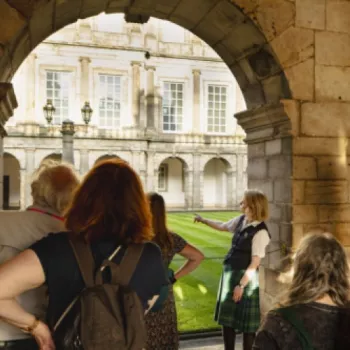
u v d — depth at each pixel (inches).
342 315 61.0
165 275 69.1
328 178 169.6
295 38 164.4
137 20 196.9
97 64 1089.4
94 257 63.7
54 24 173.0
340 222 170.9
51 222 80.0
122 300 60.4
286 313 61.3
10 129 1029.8
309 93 166.7
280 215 174.9
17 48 148.9
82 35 1078.4
